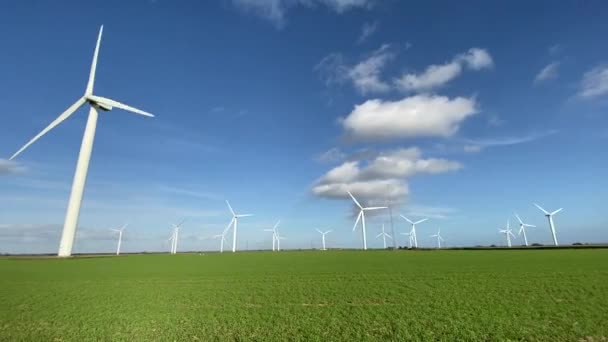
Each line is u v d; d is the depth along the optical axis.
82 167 58.81
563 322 15.29
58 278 35.75
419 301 20.89
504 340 13.26
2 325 16.69
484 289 24.44
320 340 13.78
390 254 73.12
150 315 18.36
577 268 35.44
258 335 14.62
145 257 73.50
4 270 44.06
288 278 34.00
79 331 15.56
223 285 29.66
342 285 28.33
